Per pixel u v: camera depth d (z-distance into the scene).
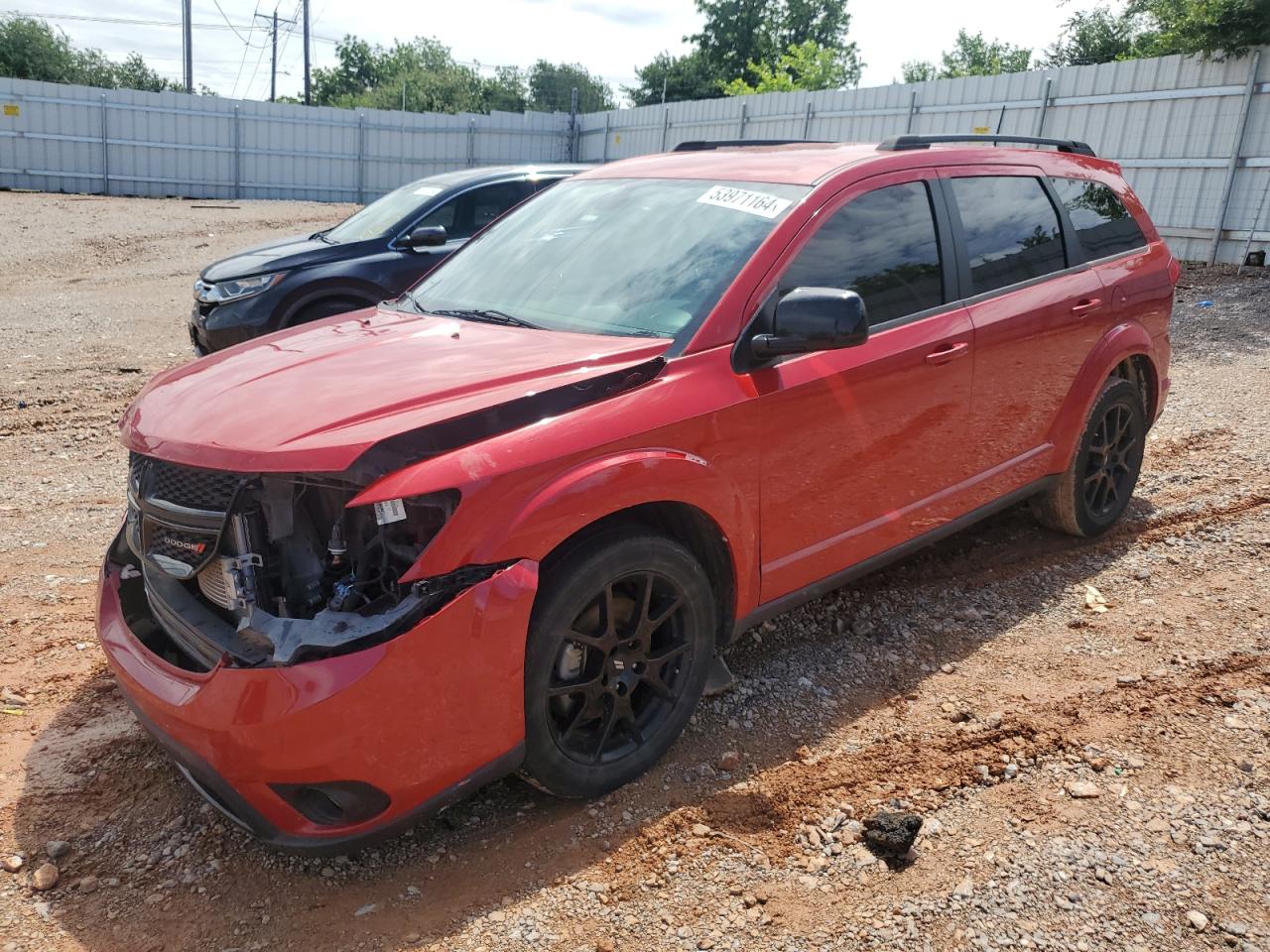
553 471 2.65
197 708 2.42
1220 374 8.12
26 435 6.71
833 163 3.69
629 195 3.91
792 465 3.28
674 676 3.13
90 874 2.73
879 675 3.71
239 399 2.80
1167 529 4.98
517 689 2.63
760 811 2.94
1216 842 2.76
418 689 2.45
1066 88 15.07
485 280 3.86
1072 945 2.42
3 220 20.00
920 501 3.84
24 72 48.97
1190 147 13.55
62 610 4.21
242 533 2.54
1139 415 4.88
